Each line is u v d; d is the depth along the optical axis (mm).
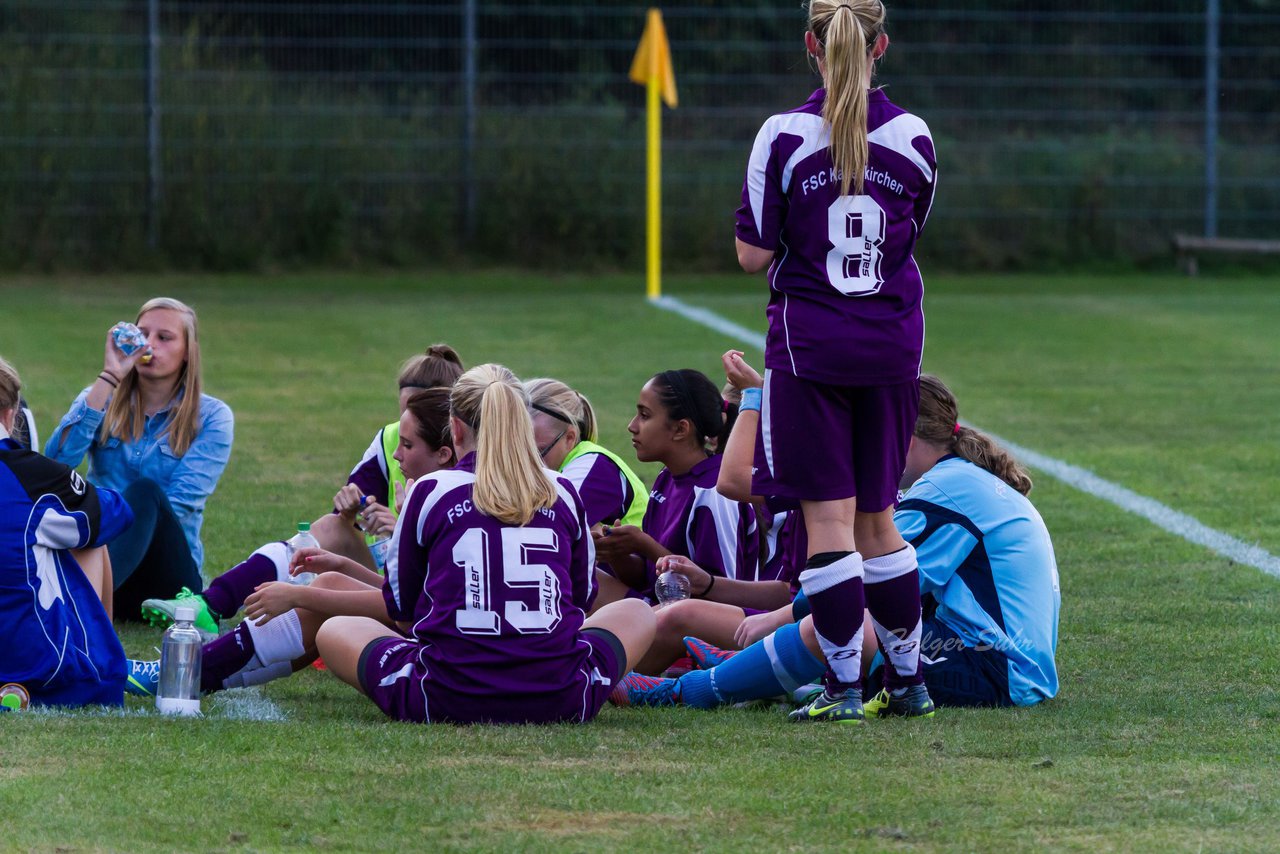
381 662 15039
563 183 82125
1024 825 11656
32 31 76812
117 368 20859
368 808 11805
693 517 18969
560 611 14852
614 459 19250
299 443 35531
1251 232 85938
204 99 77938
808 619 15727
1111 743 14258
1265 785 12758
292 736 13867
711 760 13375
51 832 11117
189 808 11711
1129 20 86688
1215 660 18406
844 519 14703
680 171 83375
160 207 77438
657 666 17516
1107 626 20266
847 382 14359
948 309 66625
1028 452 35344
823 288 14453
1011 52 86250
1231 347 55625
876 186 14492
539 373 47312
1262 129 86938
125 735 13727
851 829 11531
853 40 14320
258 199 78938
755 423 17016
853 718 14992
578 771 12898
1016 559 16250
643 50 70875
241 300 67062
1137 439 37312
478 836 11258
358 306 65312
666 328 58969
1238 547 25578
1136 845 11227
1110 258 85312
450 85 81562
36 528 15188
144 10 78000
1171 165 85250
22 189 75562
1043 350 54406
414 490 15039
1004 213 85125
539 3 85375
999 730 14688
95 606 15734
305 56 81500
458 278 78625
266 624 16516
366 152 80188
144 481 20203
